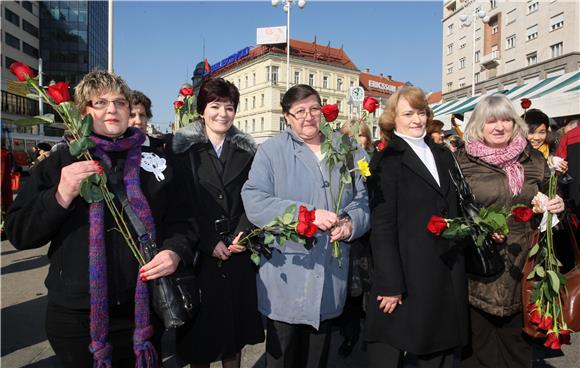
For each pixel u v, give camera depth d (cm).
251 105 5747
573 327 226
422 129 234
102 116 183
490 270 226
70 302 172
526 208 203
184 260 188
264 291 225
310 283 216
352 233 211
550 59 2911
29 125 166
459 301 220
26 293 477
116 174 184
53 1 6066
